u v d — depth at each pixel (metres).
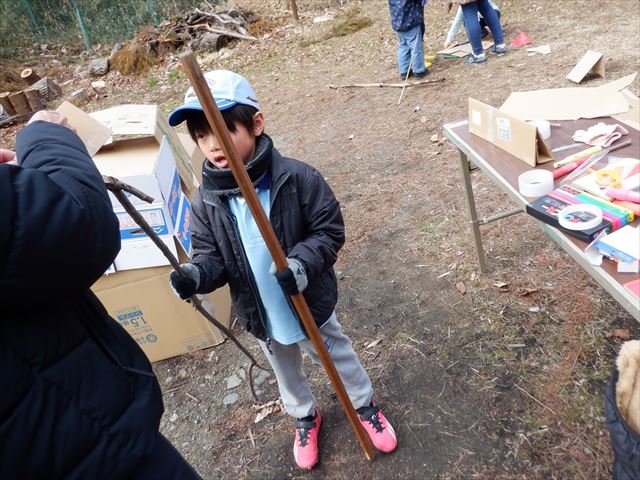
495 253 2.88
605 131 1.90
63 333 1.07
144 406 1.19
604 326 2.29
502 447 1.94
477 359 2.31
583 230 1.41
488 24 5.64
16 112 7.52
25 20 11.18
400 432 2.10
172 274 1.47
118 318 2.57
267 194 1.51
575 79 4.48
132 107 2.64
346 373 1.93
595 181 1.63
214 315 2.69
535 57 5.39
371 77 6.24
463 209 3.33
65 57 10.19
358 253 3.21
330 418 2.23
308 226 1.58
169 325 2.63
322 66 7.12
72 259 0.98
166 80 8.02
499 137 2.02
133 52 8.62
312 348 1.83
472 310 2.56
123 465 1.12
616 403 1.27
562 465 1.83
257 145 1.49
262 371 2.54
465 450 1.97
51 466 1.01
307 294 1.65
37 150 1.08
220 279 1.61
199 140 1.44
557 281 2.58
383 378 2.35
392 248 3.17
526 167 1.87
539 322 2.40
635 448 1.19
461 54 6.03
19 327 0.99
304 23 8.94
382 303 2.78
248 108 1.40
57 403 1.02
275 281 1.60
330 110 5.60
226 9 9.55
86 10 11.17
